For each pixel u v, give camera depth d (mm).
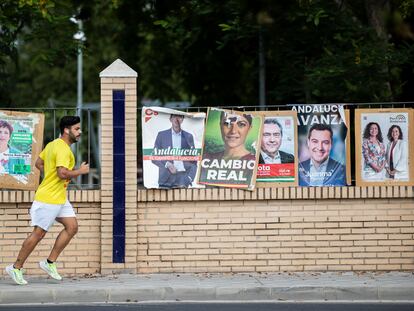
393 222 11312
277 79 16891
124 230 11156
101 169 11180
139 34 20828
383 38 15391
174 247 11273
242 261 11289
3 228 11188
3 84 16625
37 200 10188
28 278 10984
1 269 11172
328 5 15445
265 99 17312
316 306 9328
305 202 11320
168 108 11312
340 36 15516
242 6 15656
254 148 11312
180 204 11305
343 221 11297
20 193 11172
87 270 11266
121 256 11156
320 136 11367
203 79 19734
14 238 11195
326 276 10875
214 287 9914
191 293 9906
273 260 11297
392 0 15461
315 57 15961
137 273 11211
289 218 11305
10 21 15250
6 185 11219
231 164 11305
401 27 15555
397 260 11305
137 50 21703
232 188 11281
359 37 15406
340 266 11312
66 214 10367
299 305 9422
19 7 14703
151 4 18547
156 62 21953
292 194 11258
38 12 15344
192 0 17031
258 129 11336
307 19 14875
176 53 21062
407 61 14766
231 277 10859
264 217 11305
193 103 20656
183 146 11312
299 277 10789
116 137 11172
